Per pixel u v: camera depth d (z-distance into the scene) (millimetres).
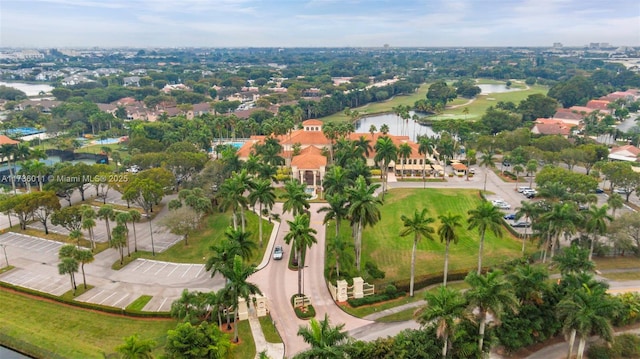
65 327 69500
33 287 81938
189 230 99938
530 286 63156
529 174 161000
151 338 65875
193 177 136625
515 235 103938
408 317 71750
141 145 174125
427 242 100625
